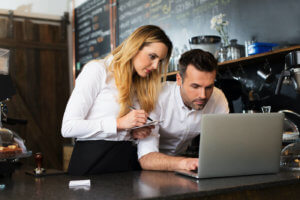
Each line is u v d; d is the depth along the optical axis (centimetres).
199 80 169
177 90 197
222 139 134
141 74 173
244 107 273
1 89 159
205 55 171
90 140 170
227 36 291
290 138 211
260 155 141
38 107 506
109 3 458
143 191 113
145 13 395
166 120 202
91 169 167
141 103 184
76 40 528
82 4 515
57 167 504
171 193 108
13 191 120
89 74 170
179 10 342
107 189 119
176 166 159
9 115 481
